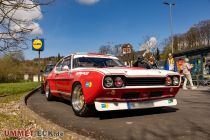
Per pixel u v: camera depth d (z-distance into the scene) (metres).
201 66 16.62
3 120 6.16
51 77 9.43
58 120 6.29
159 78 6.25
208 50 16.06
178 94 11.14
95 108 6.11
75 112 6.83
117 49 44.06
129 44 39.56
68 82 7.55
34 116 6.09
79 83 6.62
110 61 8.10
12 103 8.99
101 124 5.70
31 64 56.00
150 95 6.25
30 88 16.36
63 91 8.23
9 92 13.34
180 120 5.80
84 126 5.57
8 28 8.11
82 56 8.06
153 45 49.19
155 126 5.34
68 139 4.54
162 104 6.48
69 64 8.05
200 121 5.65
